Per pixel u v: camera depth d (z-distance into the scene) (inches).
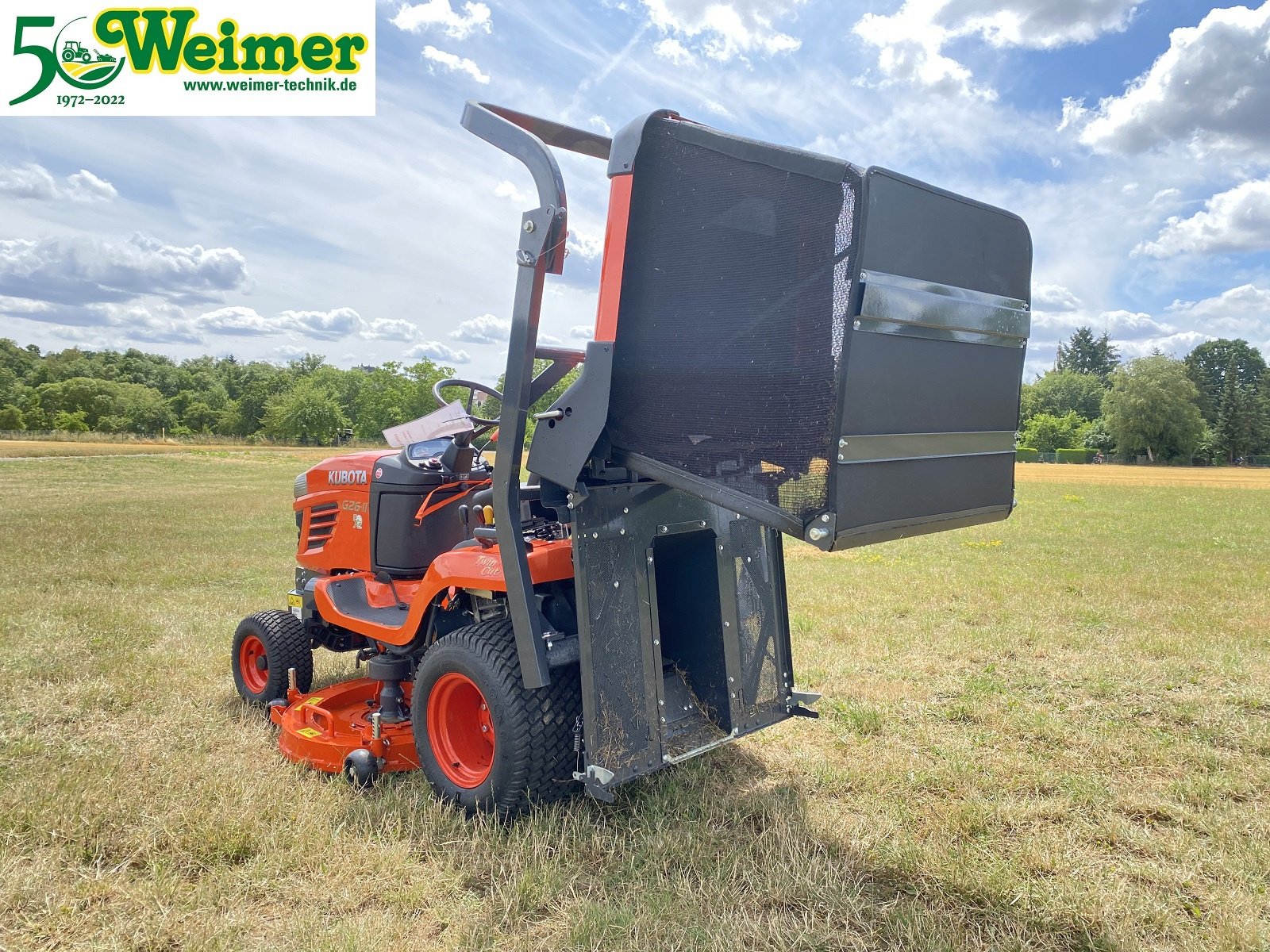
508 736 119.6
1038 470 2158.0
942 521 111.6
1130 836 122.1
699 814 130.1
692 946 95.3
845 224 95.3
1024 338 122.6
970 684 197.2
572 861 114.2
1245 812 130.9
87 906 104.3
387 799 131.5
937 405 108.2
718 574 134.0
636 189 110.3
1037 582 344.8
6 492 801.6
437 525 167.9
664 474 110.3
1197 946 96.5
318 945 94.7
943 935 97.1
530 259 116.8
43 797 128.3
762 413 102.0
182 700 181.8
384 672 149.5
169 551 409.4
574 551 115.0
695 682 138.7
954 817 126.9
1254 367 4035.4
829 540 95.5
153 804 129.2
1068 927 100.8
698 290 107.0
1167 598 309.6
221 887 107.3
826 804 134.5
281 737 154.6
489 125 124.0
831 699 188.1
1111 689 194.1
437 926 101.8
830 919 101.0
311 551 184.4
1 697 180.4
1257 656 223.5
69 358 4712.1
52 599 282.4
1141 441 2974.9
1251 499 998.4
